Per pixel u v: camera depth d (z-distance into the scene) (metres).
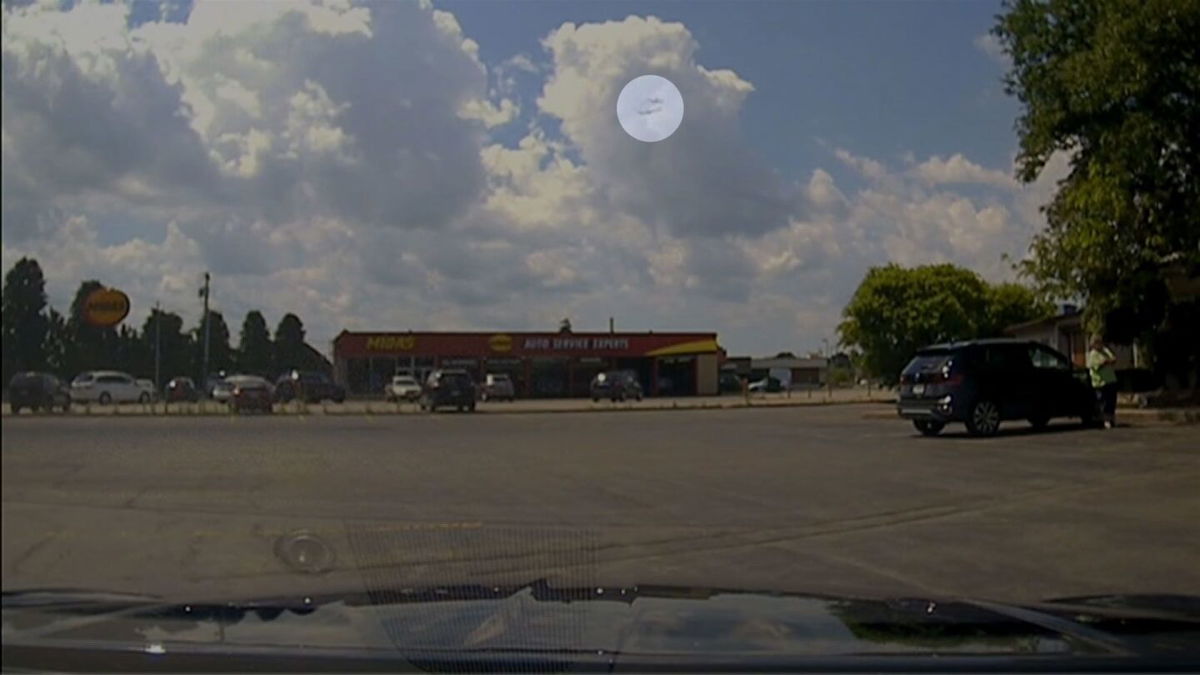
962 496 9.83
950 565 6.85
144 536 4.99
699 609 3.49
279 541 5.63
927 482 10.79
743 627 3.26
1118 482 10.51
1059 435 15.48
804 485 10.59
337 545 5.84
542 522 7.87
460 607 3.47
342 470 8.04
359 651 2.96
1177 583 6.31
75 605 3.39
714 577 6.32
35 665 2.87
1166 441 14.10
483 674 2.92
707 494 9.93
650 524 8.26
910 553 7.25
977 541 7.68
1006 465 12.01
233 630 3.14
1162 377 20.00
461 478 9.91
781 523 8.37
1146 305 19.14
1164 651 3.08
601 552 6.87
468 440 13.52
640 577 6.20
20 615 3.23
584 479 10.94
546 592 3.77
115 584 4.41
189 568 4.84
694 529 8.09
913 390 16.42
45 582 4.25
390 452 9.88
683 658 2.96
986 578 6.46
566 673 2.89
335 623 3.25
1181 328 19.41
